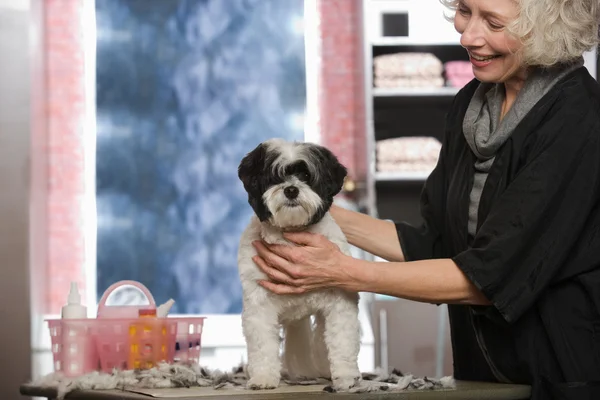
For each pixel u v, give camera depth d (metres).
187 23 5.77
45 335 4.91
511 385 2.09
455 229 2.35
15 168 4.30
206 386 2.14
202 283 5.65
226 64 5.79
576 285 2.07
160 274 5.63
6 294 4.02
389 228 2.53
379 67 5.31
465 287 2.10
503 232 2.02
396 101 5.54
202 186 5.71
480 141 2.25
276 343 2.21
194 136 5.74
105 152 5.66
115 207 5.64
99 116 5.67
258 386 2.08
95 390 2.04
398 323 5.02
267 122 5.80
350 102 5.89
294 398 1.80
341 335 2.18
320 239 2.14
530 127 2.13
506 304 2.01
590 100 2.10
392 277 2.10
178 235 5.66
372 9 5.53
